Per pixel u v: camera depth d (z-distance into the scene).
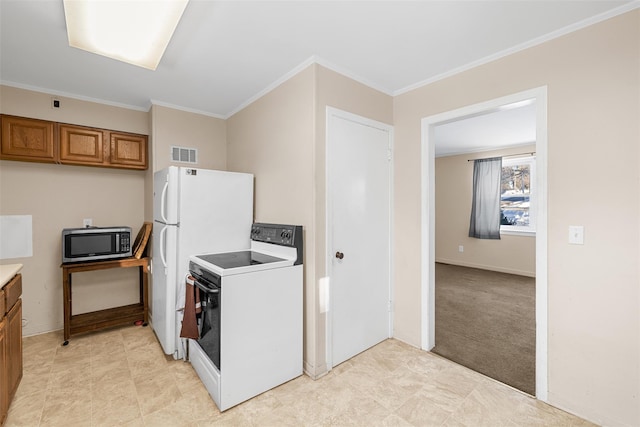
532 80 1.97
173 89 2.78
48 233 2.94
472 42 2.00
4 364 1.66
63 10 1.69
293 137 2.38
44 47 2.08
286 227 2.33
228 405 1.86
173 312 2.46
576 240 1.80
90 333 2.92
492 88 2.16
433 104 2.51
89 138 2.95
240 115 3.18
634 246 1.62
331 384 2.11
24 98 2.67
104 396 1.97
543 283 1.91
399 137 2.76
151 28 1.65
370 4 1.62
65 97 2.85
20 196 2.80
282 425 1.72
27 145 2.67
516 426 1.71
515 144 5.30
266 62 2.27
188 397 1.97
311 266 2.22
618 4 1.62
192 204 2.51
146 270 3.10
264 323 2.03
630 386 1.63
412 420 1.76
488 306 3.74
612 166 1.68
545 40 1.91
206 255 2.51
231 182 2.72
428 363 2.38
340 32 1.89
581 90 1.78
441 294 4.24
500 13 1.70
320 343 2.23
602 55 1.70
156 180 2.82
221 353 1.84
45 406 1.87
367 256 2.59
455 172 6.26
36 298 2.88
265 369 2.04
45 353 2.52
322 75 2.22
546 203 1.91
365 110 2.54
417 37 1.95
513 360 2.43
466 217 6.11
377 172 2.66
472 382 2.12
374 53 2.14
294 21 1.78
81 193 3.10
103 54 1.91
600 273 1.72
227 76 2.51
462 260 6.16
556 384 1.87
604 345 1.71
